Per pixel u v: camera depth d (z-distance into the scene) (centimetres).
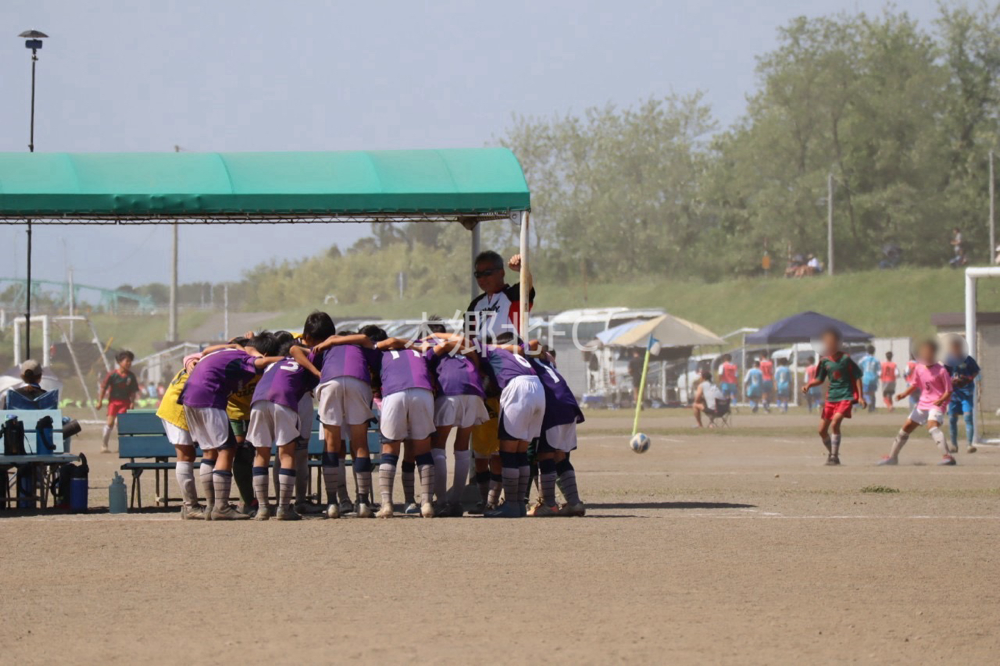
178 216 3173
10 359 15712
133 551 2294
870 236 18575
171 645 1536
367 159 3139
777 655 1483
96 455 5712
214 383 2800
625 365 11969
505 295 3025
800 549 2319
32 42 3878
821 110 18638
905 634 1598
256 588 1916
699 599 1828
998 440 5906
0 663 1445
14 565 2139
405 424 2827
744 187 19462
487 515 2888
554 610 1747
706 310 16775
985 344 9631
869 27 18600
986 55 18938
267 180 3059
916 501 3272
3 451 3094
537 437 2909
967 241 18325
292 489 2791
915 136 18425
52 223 3155
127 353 5931
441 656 1474
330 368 2825
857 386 4706
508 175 3103
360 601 1812
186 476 2836
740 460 5125
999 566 2125
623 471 4494
